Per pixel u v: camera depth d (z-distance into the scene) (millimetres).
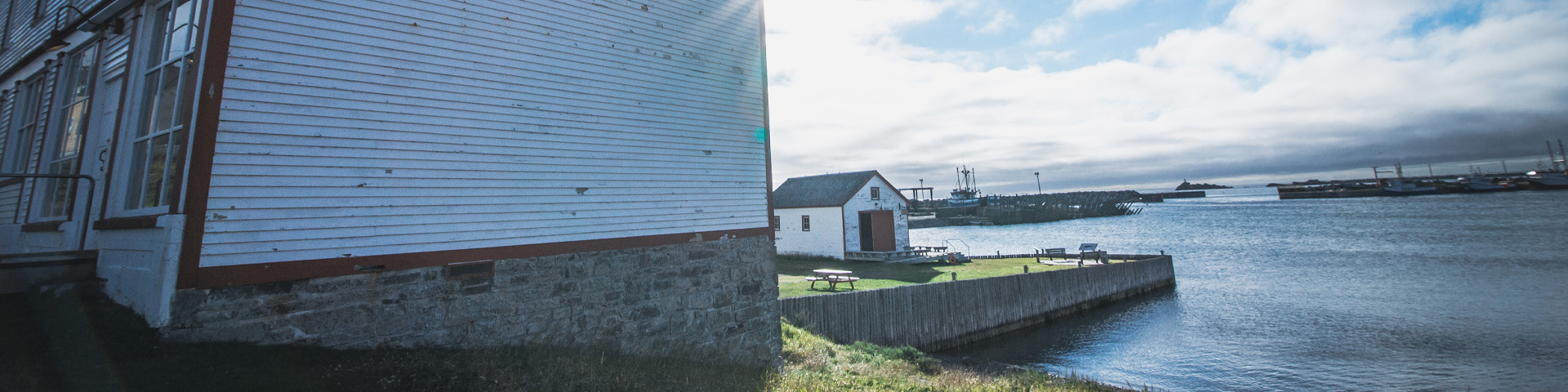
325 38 6223
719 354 9250
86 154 7328
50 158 8133
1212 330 23109
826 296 16453
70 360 4730
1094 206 138125
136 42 6980
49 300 6012
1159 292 31875
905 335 18828
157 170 6191
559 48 7863
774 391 7609
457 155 6922
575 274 7730
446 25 6996
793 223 33250
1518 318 23766
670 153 8930
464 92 7035
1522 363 18094
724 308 9445
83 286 6344
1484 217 83062
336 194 6148
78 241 7102
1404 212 102875
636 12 8766
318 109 6113
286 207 5871
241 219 5637
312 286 5988
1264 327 23328
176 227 5324
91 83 7660
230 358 5234
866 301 17688
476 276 6945
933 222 108312
